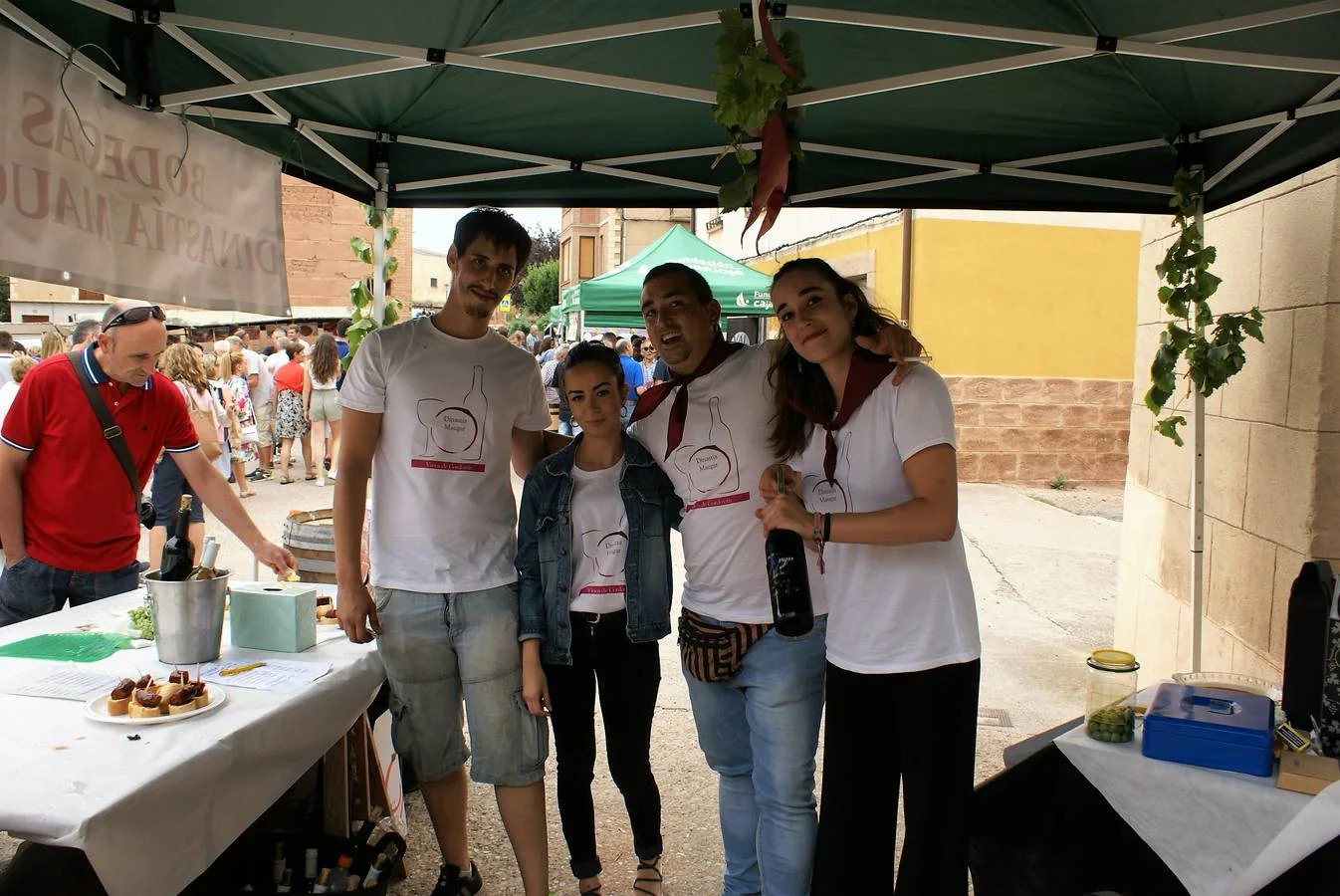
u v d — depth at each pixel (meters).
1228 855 2.03
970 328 10.87
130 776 1.86
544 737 2.79
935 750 2.20
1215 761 2.12
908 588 2.21
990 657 5.43
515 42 2.71
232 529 3.33
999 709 4.66
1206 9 2.55
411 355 2.69
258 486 11.03
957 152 3.94
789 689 2.52
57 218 2.50
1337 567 3.33
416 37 2.85
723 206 2.12
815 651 2.54
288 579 3.24
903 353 2.25
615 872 3.20
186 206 3.01
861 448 2.28
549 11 2.74
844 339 2.29
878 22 2.55
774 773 2.53
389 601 2.68
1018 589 6.84
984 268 10.80
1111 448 11.16
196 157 3.05
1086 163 3.98
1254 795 2.01
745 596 2.56
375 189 3.96
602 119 3.68
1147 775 2.15
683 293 2.63
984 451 11.02
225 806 2.08
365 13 2.68
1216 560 4.09
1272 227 3.68
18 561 3.16
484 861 3.25
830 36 2.91
